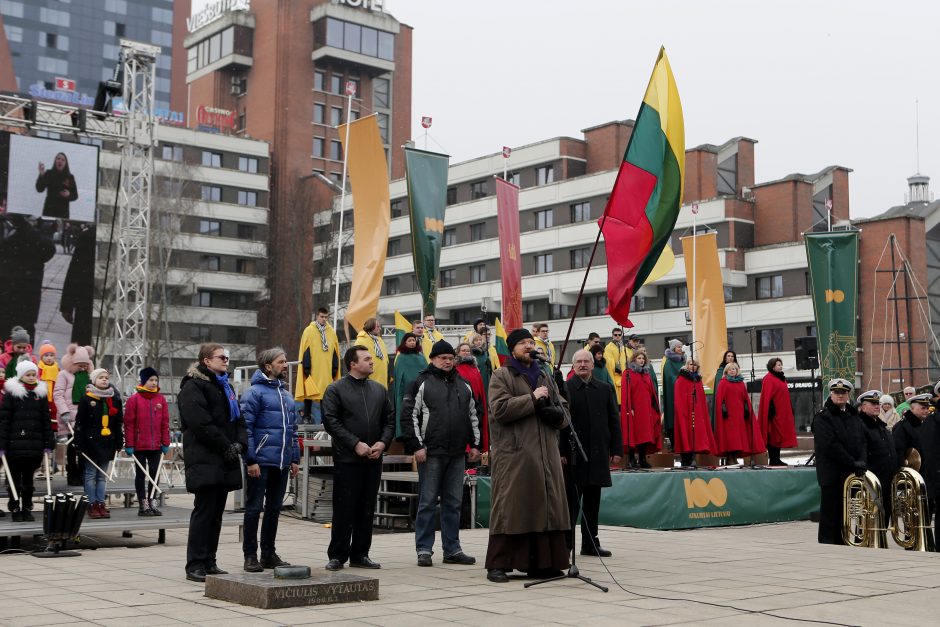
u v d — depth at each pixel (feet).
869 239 165.68
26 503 41.37
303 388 56.90
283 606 24.50
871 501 41.57
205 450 29.35
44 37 378.12
